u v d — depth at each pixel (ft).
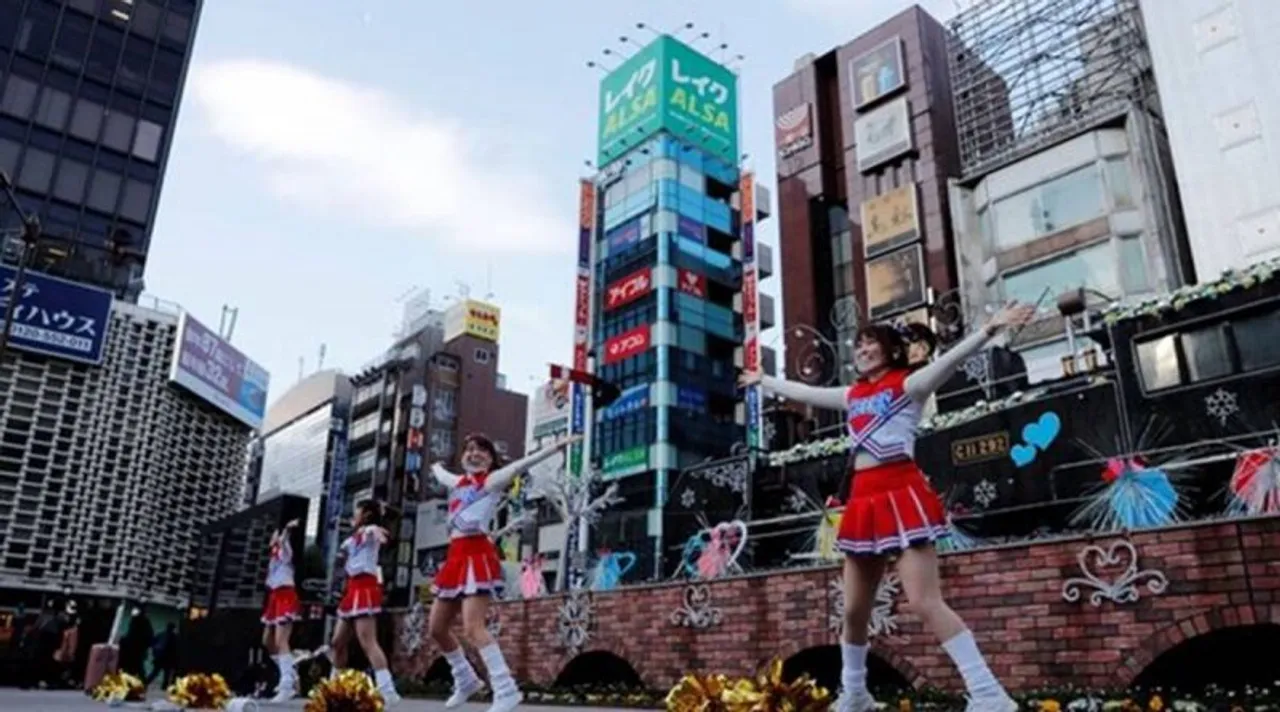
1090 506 38.32
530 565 55.52
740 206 138.62
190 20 125.80
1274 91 66.59
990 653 23.68
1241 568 20.06
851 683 13.58
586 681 37.09
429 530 160.97
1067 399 49.44
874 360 14.47
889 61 111.45
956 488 52.44
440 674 42.52
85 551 90.48
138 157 116.16
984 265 82.17
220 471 112.06
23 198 106.11
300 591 46.37
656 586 33.09
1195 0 72.64
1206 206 67.97
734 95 146.51
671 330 124.06
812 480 63.57
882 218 104.88
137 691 29.37
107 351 96.63
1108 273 73.05
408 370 185.26
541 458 21.68
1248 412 42.73
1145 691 20.66
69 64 113.70
